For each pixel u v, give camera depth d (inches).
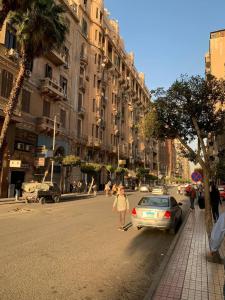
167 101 414.6
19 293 192.7
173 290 192.7
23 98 1164.5
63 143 1503.4
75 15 1635.1
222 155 557.6
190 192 775.7
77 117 1691.7
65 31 839.1
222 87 408.8
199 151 395.9
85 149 1818.4
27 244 333.7
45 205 851.4
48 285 209.5
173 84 408.5
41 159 1221.1
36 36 741.9
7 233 397.4
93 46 1950.1
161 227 436.8
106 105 2165.4
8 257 277.3
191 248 317.7
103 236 404.8
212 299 178.2
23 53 783.7
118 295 199.0
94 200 1139.9
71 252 305.9
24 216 591.8
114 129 2306.8
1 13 716.7
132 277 238.2
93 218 593.9
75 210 739.4
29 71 1147.3
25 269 243.0
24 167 1166.3
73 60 1648.6
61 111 1491.1
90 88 1894.7
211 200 527.2
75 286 210.2
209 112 424.2
